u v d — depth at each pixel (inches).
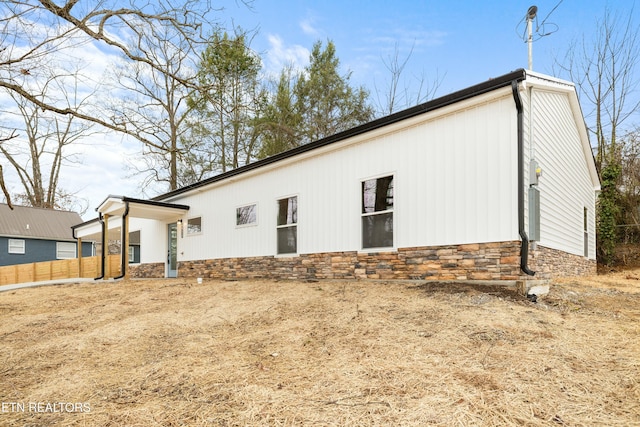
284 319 193.0
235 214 442.0
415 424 88.0
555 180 300.0
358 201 307.1
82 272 714.8
